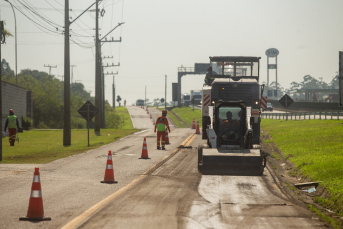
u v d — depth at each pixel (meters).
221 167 55.91
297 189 47.81
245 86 79.88
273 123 177.62
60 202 38.28
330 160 59.59
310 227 30.06
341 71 100.62
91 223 30.48
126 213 33.78
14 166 62.91
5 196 41.03
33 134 137.12
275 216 33.28
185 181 51.00
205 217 32.69
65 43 103.12
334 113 156.75
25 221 31.31
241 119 61.00
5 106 146.62
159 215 33.19
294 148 80.69
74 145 98.75
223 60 89.88
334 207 38.69
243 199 40.38
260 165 55.41
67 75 101.94
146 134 132.50
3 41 76.50
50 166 63.47
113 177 50.22
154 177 53.94
